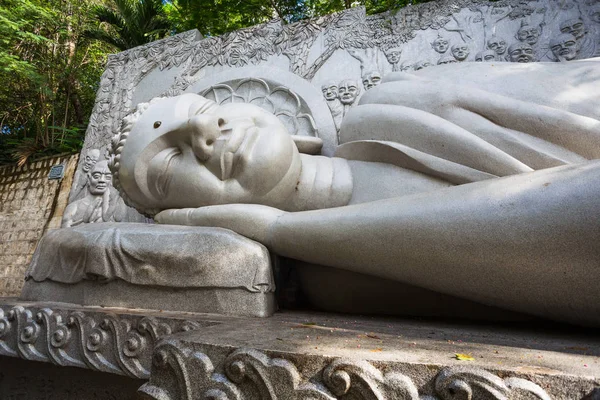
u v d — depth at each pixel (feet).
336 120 11.96
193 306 6.71
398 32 12.39
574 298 4.98
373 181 8.22
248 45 14.25
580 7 10.63
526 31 10.97
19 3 25.36
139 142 8.34
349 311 7.79
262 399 3.50
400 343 4.15
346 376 3.29
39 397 6.97
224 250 6.74
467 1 11.94
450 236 5.54
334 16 13.25
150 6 27.99
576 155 6.97
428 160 7.57
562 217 4.83
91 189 14.69
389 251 6.07
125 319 6.08
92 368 6.10
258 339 4.16
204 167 8.03
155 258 6.93
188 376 3.86
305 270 7.97
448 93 8.11
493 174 7.09
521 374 3.01
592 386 2.81
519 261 5.09
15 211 20.53
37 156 23.06
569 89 7.68
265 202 8.09
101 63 32.48
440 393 3.09
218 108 8.87
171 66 15.44
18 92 28.89
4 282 18.95
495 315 6.64
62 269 7.80
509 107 7.54
